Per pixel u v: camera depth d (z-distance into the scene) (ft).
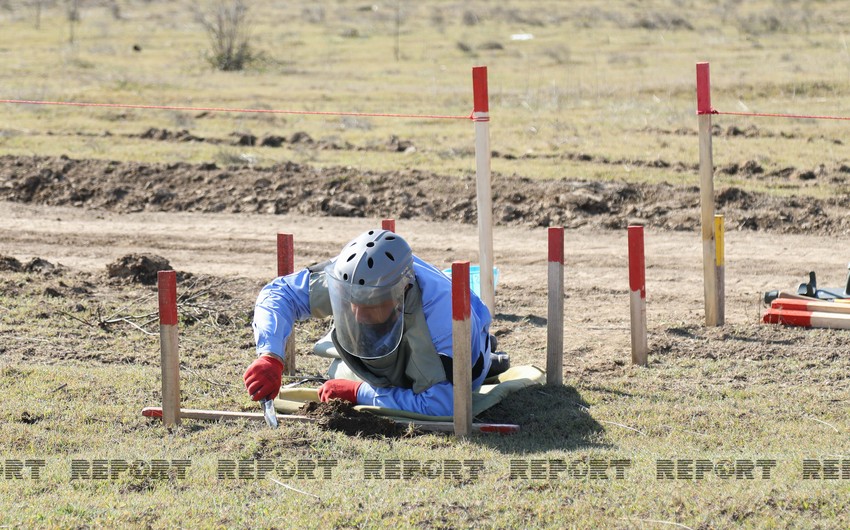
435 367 49.73
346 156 127.34
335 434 47.19
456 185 109.09
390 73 220.02
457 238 96.78
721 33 283.38
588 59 236.22
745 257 89.35
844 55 214.90
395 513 37.68
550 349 56.08
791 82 175.01
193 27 338.54
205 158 125.08
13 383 56.80
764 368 60.18
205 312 72.13
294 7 437.17
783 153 124.57
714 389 56.08
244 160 122.52
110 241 96.58
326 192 108.99
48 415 51.57
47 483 41.88
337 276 47.93
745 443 46.96
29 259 89.51
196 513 38.06
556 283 55.31
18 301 74.69
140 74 216.13
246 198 108.47
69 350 64.49
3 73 210.38
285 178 112.68
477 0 446.19
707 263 68.28
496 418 50.93
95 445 47.39
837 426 49.44
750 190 105.91
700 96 66.85
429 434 48.16
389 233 48.57
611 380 57.93
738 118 150.41
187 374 59.26
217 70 230.68
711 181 67.51
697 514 37.01
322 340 57.72
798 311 68.54
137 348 65.51
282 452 45.09
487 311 54.39
